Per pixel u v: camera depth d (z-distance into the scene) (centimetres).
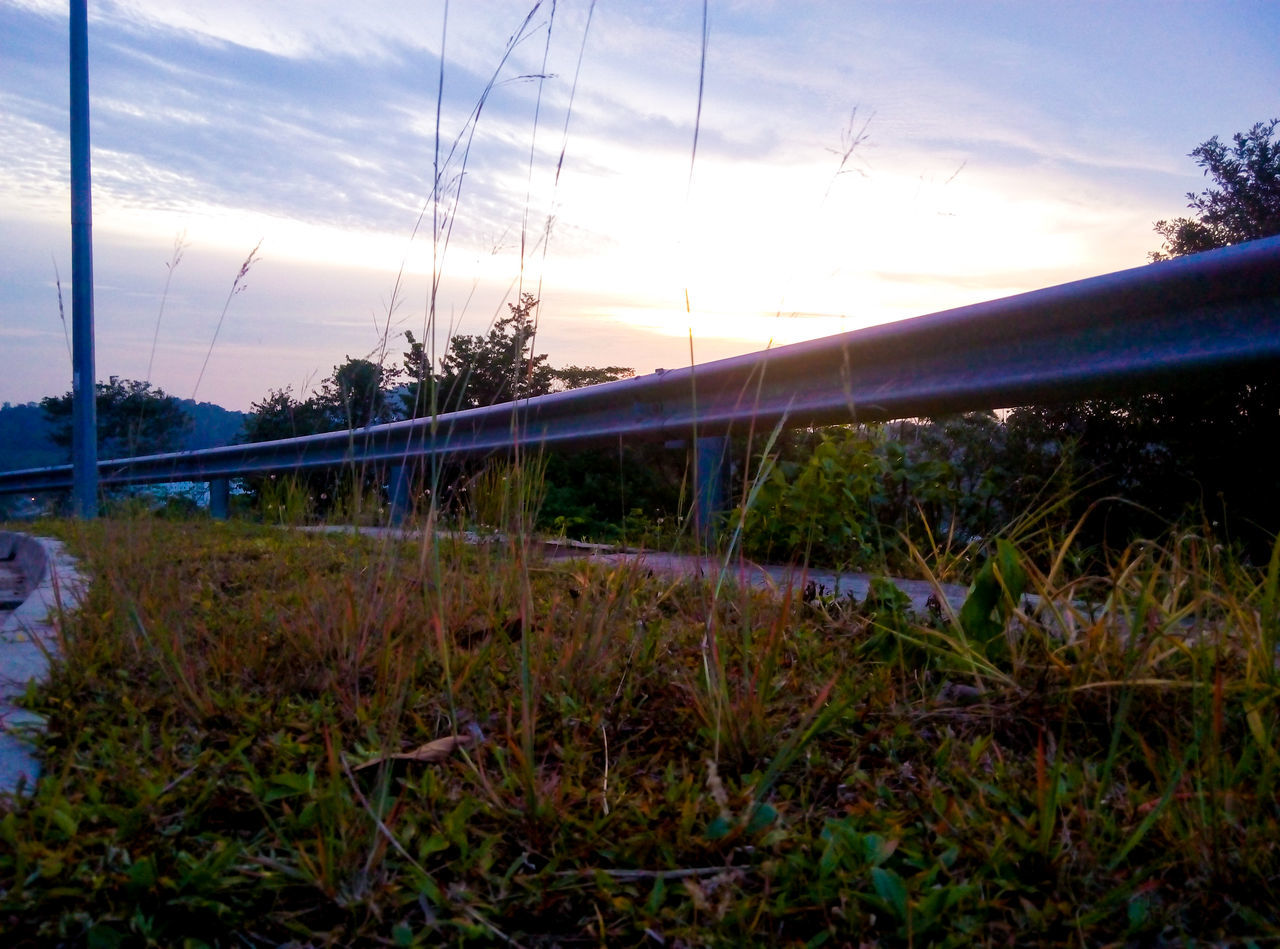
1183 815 162
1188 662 221
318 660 240
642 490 684
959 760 190
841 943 135
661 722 209
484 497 443
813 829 166
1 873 143
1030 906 138
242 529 587
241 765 183
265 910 142
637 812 165
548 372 714
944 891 137
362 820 156
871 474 487
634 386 587
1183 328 362
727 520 475
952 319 429
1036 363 409
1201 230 1081
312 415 542
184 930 137
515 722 206
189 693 208
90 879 139
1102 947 133
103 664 240
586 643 242
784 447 562
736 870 150
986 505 518
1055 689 212
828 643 266
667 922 139
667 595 313
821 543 480
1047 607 260
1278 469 612
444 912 141
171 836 155
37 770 181
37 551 592
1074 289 387
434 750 187
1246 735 187
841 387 480
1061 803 169
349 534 457
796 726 205
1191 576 241
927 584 392
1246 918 138
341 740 190
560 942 138
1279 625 217
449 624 263
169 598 281
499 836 157
